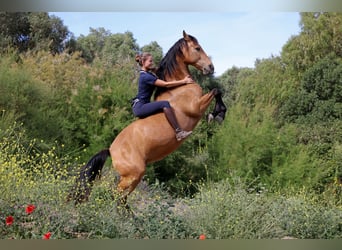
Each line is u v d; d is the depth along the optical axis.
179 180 9.42
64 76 10.37
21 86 9.23
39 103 9.44
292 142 10.05
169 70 5.77
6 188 5.11
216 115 5.74
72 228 4.80
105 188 5.38
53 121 9.25
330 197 7.32
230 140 9.96
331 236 5.27
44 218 4.84
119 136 5.67
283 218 5.47
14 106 8.99
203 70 5.79
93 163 5.48
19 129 8.66
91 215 4.86
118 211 5.13
